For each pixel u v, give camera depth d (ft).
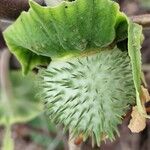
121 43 0.47
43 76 0.48
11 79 0.91
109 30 0.45
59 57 0.48
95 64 0.47
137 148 0.95
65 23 0.44
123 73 0.46
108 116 0.45
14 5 0.48
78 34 0.45
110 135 0.45
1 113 0.91
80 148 0.58
